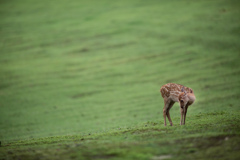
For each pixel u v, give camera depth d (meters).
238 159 30.59
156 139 39.22
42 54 199.00
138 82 150.62
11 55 199.00
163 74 155.12
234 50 169.38
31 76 166.50
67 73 168.75
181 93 49.88
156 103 126.44
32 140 53.81
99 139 42.72
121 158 32.59
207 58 165.12
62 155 34.72
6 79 163.50
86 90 147.12
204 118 58.75
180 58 170.12
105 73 164.75
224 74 144.38
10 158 34.91
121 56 184.62
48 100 138.75
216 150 33.22
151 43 195.12
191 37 193.38
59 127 108.81
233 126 42.91
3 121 118.38
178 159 31.62
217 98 117.38
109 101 133.50
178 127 46.47
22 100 139.62
